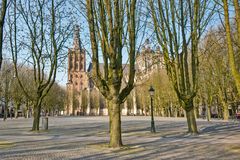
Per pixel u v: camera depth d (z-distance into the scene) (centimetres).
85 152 1474
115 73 1611
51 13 2786
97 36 1712
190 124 2594
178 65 2530
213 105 6981
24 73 6234
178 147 1681
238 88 1402
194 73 2498
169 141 2023
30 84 6097
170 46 2517
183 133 2664
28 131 2955
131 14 1664
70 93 12694
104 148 1602
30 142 1958
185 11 2470
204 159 1266
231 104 5978
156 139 2169
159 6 2484
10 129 3347
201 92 5669
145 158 1294
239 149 1552
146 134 2616
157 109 8756
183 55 2541
